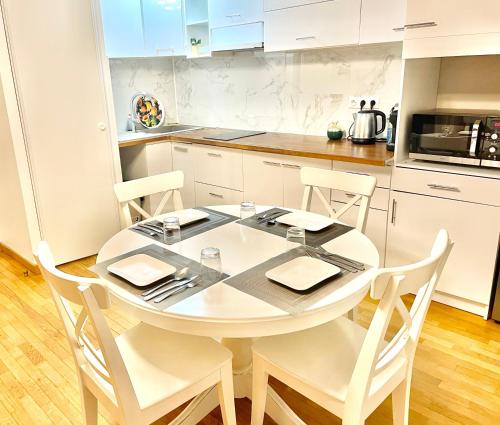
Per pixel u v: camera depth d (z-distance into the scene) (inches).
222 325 48.8
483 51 83.7
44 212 122.6
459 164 95.3
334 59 127.8
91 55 123.2
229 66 156.1
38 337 94.3
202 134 149.3
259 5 125.0
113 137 133.2
